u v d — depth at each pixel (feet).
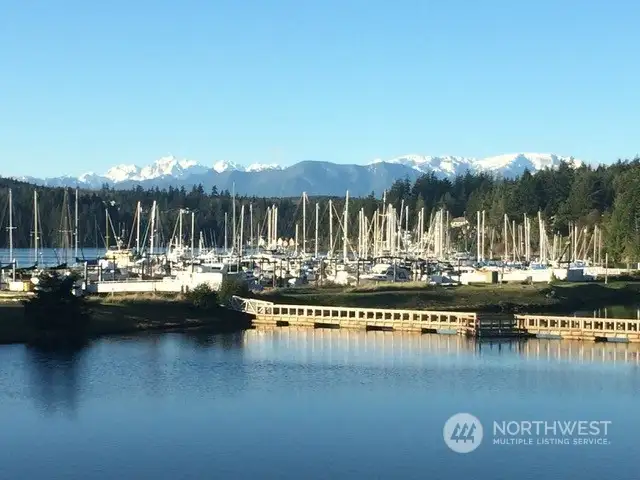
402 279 509.35
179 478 155.74
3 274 407.64
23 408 202.69
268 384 231.30
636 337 312.91
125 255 557.74
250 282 424.46
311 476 156.87
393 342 312.29
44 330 301.22
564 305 448.65
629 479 156.25
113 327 320.50
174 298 360.69
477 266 589.73
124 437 179.93
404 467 162.09
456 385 231.30
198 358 270.67
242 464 163.12
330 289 442.50
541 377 242.37
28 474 157.79
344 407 205.67
